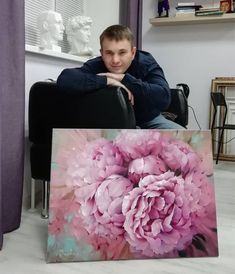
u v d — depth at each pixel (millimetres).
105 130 1248
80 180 1213
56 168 1210
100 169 1224
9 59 1320
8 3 1291
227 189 2201
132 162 1237
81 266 1158
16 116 1389
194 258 1220
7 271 1121
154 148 1255
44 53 1873
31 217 1633
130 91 1384
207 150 1279
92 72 1554
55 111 1440
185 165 1258
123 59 1519
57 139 1224
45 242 1350
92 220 1200
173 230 1225
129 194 1220
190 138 1277
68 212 1197
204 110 3400
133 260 1196
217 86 3268
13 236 1404
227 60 3287
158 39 3475
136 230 1212
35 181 1803
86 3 2883
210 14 3105
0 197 1281
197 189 1254
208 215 1249
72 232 1191
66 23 2508
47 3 2324
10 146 1382
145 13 3477
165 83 1541
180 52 3424
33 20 2158
